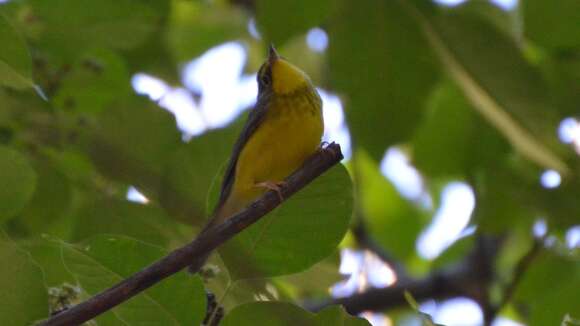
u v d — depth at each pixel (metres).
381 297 15.63
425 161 13.52
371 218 17.33
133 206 10.65
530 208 13.26
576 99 13.09
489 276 15.81
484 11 12.55
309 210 7.64
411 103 11.70
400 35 11.43
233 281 7.69
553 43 11.41
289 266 7.71
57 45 13.09
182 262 6.84
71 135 11.34
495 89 11.12
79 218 10.90
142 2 13.14
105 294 6.73
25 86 8.21
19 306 7.36
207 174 10.28
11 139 11.65
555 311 10.93
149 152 10.40
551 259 13.72
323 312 7.25
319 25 11.40
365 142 11.90
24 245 8.42
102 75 13.03
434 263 15.94
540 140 11.09
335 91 11.70
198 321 7.48
